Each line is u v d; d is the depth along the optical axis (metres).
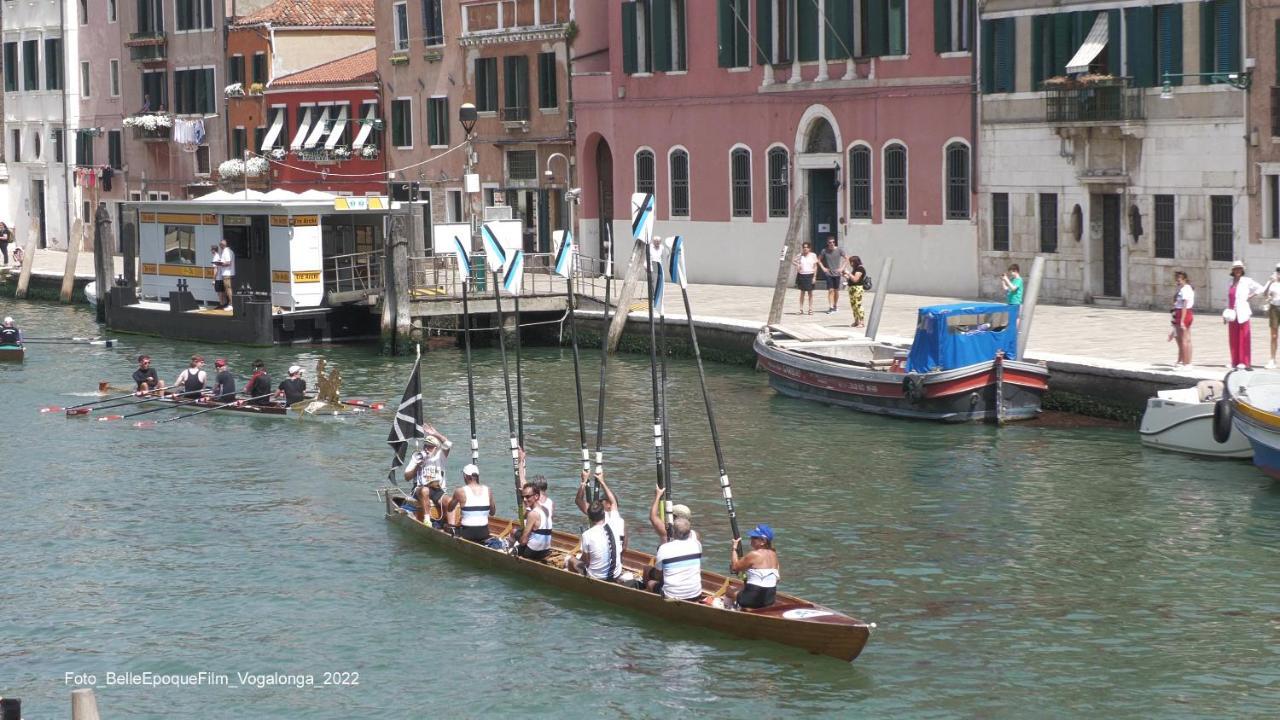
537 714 30.45
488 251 42.28
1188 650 32.62
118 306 84.50
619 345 71.50
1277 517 41.12
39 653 34.12
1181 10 63.03
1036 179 68.88
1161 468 46.00
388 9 104.06
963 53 71.38
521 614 35.50
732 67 81.94
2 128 136.88
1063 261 68.25
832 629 31.97
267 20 111.81
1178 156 63.69
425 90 101.69
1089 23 66.19
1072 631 33.72
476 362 70.25
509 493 46.22
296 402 58.78
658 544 40.66
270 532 42.53
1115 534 40.03
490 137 97.12
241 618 35.91
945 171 72.88
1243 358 48.78
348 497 46.12
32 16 133.00
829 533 40.81
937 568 37.84
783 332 61.41
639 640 33.72
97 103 128.75
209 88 117.88
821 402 57.09
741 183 82.50
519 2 94.56
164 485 48.03
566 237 43.34
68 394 64.81
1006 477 45.50
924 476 45.97
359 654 33.62
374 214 79.25
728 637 33.50
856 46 76.25
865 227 76.88
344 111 107.75
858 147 76.62
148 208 84.88
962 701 30.42
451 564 39.28
